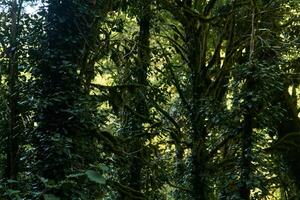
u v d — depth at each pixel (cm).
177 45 1459
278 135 1408
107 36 1061
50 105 848
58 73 880
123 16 1416
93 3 955
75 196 745
